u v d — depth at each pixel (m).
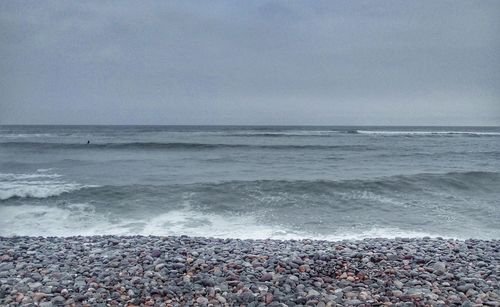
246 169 24.44
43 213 13.20
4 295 5.81
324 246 8.64
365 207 14.48
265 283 6.21
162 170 23.64
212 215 13.12
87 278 6.45
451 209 14.27
